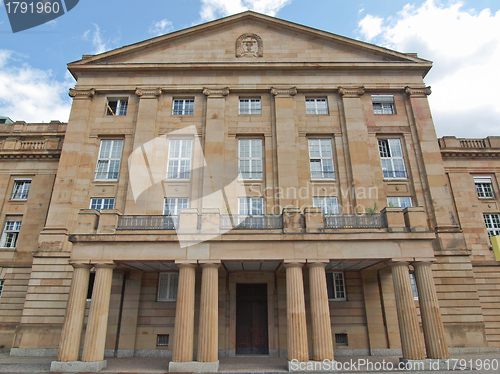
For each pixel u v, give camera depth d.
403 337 13.58
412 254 14.32
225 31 23.80
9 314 21.80
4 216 24.16
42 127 28.45
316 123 21.75
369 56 23.19
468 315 18.16
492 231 23.31
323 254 14.32
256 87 22.23
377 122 21.95
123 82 22.61
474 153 24.41
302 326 13.43
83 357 13.34
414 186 20.67
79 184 20.64
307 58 23.11
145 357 17.19
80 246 14.55
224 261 14.81
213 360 13.17
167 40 23.36
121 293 18.17
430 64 22.42
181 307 13.76
